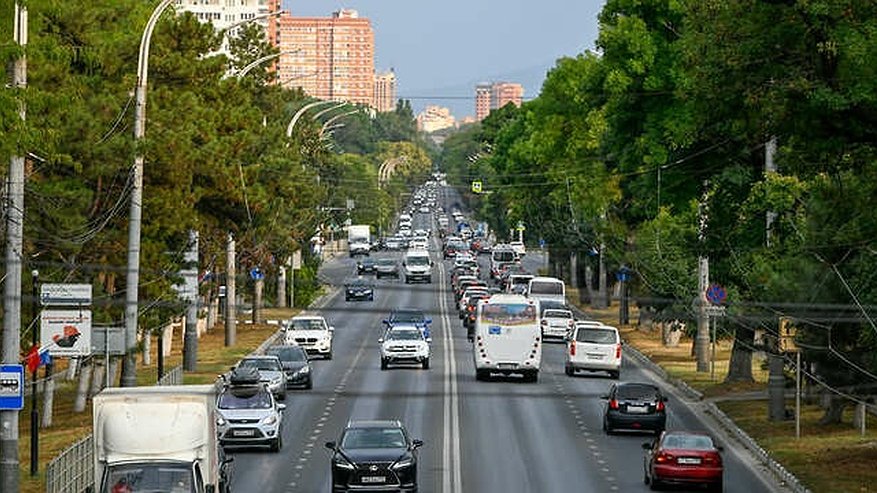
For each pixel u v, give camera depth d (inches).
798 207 3221.0
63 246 3193.9
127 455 2106.3
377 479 2501.2
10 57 2252.7
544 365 5068.9
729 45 2267.5
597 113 5925.2
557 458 3019.2
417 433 3346.5
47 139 2443.4
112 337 3090.6
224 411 3029.0
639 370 5022.1
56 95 2581.2
